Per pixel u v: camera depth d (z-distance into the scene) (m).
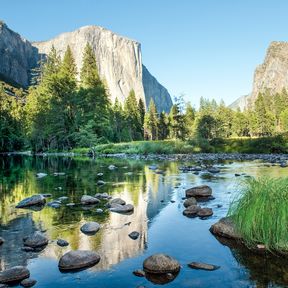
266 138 61.41
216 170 23.86
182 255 7.12
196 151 61.25
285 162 33.59
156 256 6.50
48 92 72.56
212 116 100.25
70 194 15.06
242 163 33.03
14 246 7.83
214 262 6.70
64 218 10.52
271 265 6.47
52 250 7.52
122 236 8.54
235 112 139.38
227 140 66.50
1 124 84.69
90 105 70.50
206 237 8.32
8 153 80.88
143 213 11.14
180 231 8.90
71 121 70.44
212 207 11.71
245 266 6.45
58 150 71.00
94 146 61.16
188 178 20.27
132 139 104.38
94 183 18.75
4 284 5.86
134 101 119.25
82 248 7.65
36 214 11.12
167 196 14.34
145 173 23.97
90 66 82.31
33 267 6.59
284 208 7.22
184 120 93.00
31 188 17.16
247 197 8.16
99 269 6.46
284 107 148.75
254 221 7.56
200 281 5.83
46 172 25.97
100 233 8.83
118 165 32.34
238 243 7.82
